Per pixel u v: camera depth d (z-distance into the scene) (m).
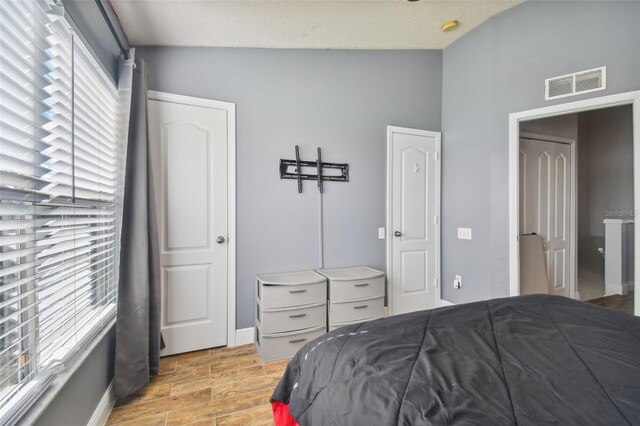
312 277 2.58
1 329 1.01
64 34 1.32
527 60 2.68
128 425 1.63
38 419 1.06
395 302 3.21
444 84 3.44
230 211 2.57
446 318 1.35
